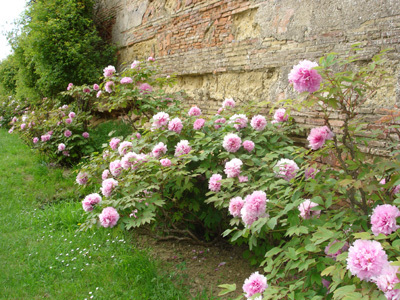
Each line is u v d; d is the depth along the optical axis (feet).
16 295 9.80
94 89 21.39
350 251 5.37
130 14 29.50
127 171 11.62
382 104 10.96
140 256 11.09
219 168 11.83
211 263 11.48
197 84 21.86
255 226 8.11
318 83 6.51
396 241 5.44
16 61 37.81
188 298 9.61
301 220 7.88
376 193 7.64
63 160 23.31
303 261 6.95
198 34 20.79
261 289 6.88
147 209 10.53
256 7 16.43
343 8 12.21
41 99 36.14
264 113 15.99
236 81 18.12
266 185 9.81
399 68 10.48
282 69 14.97
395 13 10.62
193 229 13.41
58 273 10.84
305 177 8.43
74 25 32.35
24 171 21.81
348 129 7.38
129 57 30.58
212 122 13.04
